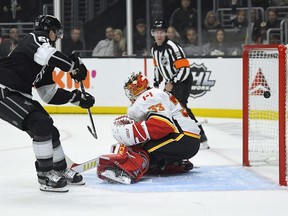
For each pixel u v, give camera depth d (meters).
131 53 26.88
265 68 19.17
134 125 12.02
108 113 26.56
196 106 24.91
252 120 16.77
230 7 26.67
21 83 11.09
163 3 27.50
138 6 27.62
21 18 29.88
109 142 18.41
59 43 27.92
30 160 15.17
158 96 12.20
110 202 10.49
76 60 11.41
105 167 11.99
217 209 9.97
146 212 9.80
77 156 15.82
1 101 10.98
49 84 11.78
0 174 13.26
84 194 11.11
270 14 26.36
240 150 16.53
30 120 10.94
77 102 12.00
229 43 26.52
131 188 11.59
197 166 14.09
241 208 10.03
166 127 12.12
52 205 10.33
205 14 26.89
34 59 10.91
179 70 15.92
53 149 11.67
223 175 12.91
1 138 19.45
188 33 26.80
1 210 10.03
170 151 12.36
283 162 11.73
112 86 26.41
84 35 28.52
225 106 24.45
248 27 26.27
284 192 11.25
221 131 20.70
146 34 27.39
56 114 26.89
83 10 28.48
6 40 29.12
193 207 10.11
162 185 11.88
